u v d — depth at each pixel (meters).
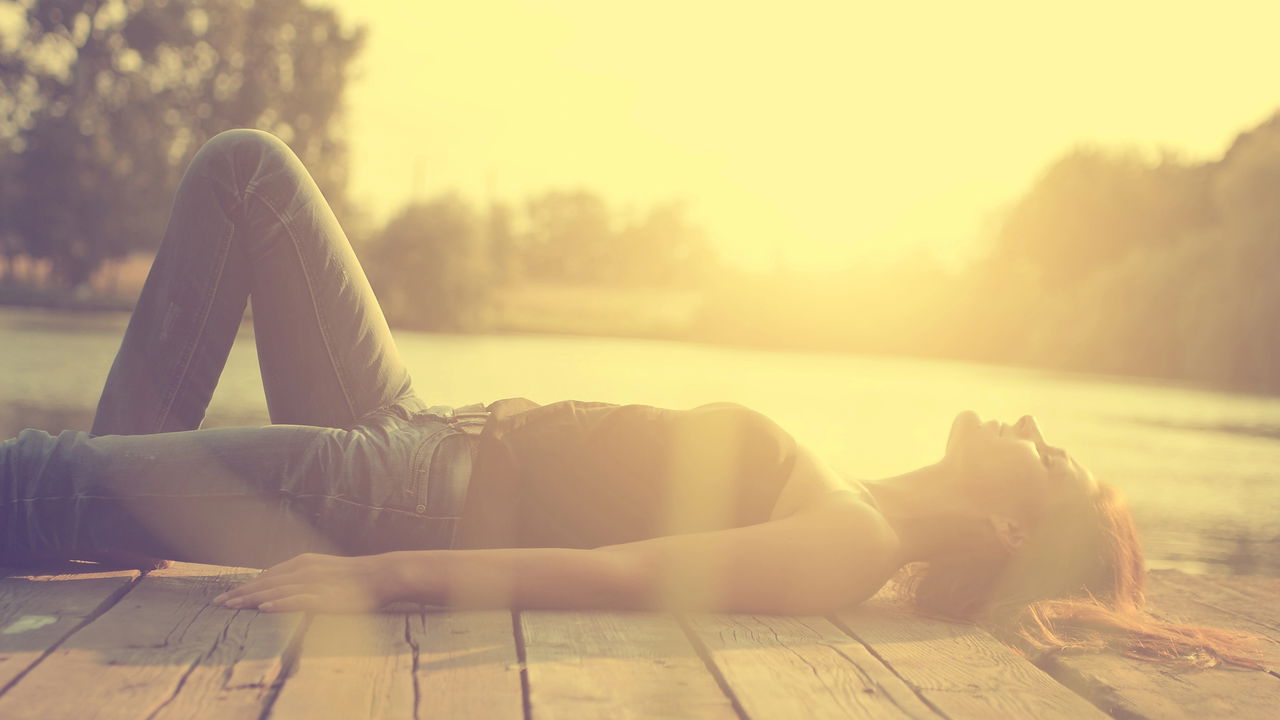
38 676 1.56
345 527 2.13
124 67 28.86
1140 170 36.41
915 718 1.62
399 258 31.98
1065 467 2.46
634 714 1.55
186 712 1.45
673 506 2.22
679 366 20.34
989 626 2.35
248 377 12.48
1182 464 9.59
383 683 1.62
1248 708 1.83
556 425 2.25
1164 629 2.28
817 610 2.17
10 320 21.92
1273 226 24.36
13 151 28.06
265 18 30.69
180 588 2.16
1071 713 1.70
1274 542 5.54
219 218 2.38
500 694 1.60
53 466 2.06
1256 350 24.31
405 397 2.48
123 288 29.95
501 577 2.01
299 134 31.89
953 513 2.43
